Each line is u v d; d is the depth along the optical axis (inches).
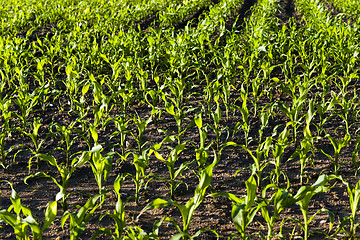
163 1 872.9
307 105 316.2
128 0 818.2
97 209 186.5
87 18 611.8
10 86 345.1
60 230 170.1
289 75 394.6
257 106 316.2
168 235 166.4
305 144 197.8
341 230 152.2
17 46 373.7
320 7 610.5
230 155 242.4
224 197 196.9
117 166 228.4
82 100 267.9
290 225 171.8
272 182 199.9
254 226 172.2
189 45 410.6
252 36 413.7
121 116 228.8
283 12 793.6
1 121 289.9
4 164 223.9
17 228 126.0
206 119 294.2
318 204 188.5
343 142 199.3
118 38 415.2
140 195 199.0
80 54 373.7
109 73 396.2
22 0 789.2
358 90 348.8
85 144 259.1
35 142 223.0
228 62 345.7
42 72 325.1
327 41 411.2
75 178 217.6
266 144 194.2
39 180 215.0
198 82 368.2
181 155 241.6
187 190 201.5
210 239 163.2
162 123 289.9
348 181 207.2
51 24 657.0
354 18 642.2
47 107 320.5
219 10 603.2
